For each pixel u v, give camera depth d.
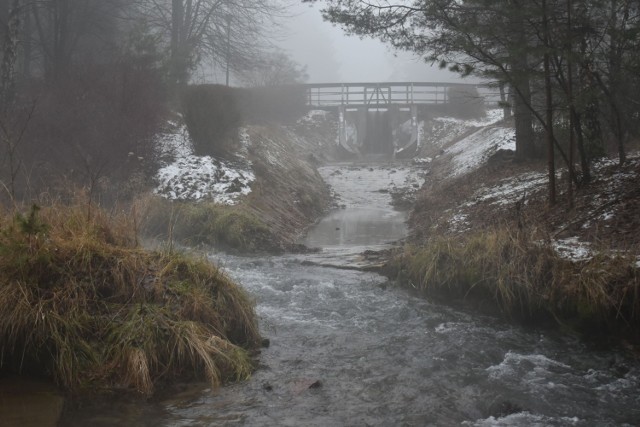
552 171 11.48
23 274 5.89
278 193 19.19
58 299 5.88
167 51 21.11
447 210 16.12
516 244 8.56
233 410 5.12
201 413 5.05
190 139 19.28
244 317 6.80
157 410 5.07
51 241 6.35
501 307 8.24
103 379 5.48
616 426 4.95
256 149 22.00
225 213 14.45
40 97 16.95
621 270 7.42
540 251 8.35
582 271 7.64
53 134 15.20
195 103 18.88
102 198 14.01
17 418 4.78
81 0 24.44
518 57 10.85
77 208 7.32
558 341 7.26
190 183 16.73
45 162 14.26
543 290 7.90
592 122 12.45
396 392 5.61
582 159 12.22
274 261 12.06
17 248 5.98
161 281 6.47
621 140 12.63
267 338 7.08
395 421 5.02
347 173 28.58
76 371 5.48
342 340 7.09
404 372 6.09
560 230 10.08
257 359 6.37
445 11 12.24
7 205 11.19
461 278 8.80
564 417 5.12
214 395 5.42
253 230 14.35
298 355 6.55
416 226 16.69
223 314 6.66
